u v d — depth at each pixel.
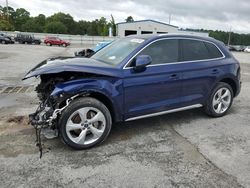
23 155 3.81
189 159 3.79
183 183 3.22
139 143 4.28
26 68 12.62
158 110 4.64
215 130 4.87
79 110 3.86
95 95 4.11
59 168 3.50
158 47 4.57
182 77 4.73
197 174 3.41
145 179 3.29
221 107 5.55
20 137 4.40
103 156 3.84
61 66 3.92
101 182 3.22
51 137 3.91
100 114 4.02
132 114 4.38
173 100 4.77
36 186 3.12
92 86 3.90
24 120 5.20
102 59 4.68
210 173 3.44
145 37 4.71
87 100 3.91
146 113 4.52
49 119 3.79
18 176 3.30
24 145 4.12
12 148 4.01
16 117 5.36
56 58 4.82
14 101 6.58
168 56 4.66
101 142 4.17
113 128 4.86
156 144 4.25
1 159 3.69
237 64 5.66
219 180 3.29
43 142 4.21
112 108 4.19
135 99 4.33
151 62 4.45
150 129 4.86
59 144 4.16
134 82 4.23
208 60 5.17
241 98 7.36
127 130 4.79
